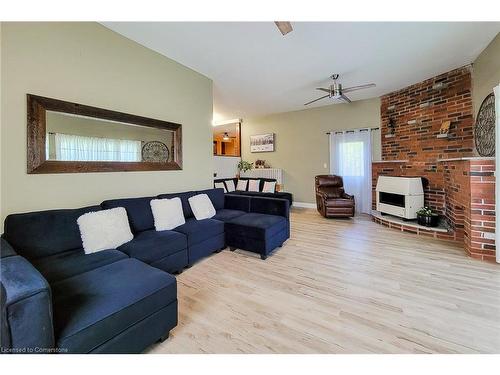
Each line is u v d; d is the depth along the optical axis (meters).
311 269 2.48
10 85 1.85
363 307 1.79
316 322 1.63
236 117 7.30
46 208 2.06
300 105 5.80
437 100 3.96
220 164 6.43
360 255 2.85
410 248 3.04
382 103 5.06
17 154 1.89
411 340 1.44
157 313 1.40
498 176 2.46
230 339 1.47
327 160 5.91
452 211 3.36
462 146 3.62
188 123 3.55
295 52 3.09
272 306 1.82
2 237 1.64
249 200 3.55
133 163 2.78
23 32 1.92
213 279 2.28
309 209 6.03
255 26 2.51
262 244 2.74
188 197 3.13
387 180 4.34
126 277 1.48
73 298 1.25
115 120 2.58
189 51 3.05
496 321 1.59
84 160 2.34
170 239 2.29
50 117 2.09
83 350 1.08
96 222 2.00
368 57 3.26
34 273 1.08
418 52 3.13
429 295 1.93
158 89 3.08
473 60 3.40
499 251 2.49
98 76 2.43
